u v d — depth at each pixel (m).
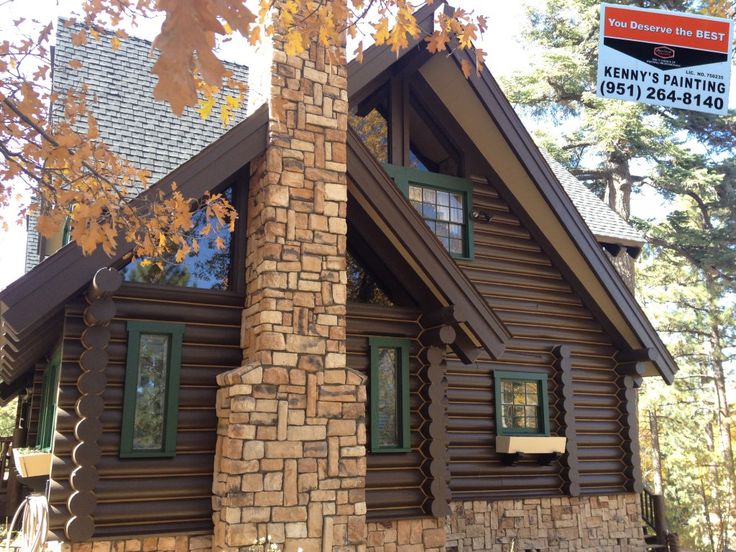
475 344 8.42
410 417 8.23
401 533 7.79
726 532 21.98
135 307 6.91
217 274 7.64
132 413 6.63
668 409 26.09
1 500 12.34
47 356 9.57
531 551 9.80
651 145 20.84
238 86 4.53
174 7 2.07
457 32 5.08
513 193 10.89
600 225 12.30
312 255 7.19
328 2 4.75
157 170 8.38
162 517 6.60
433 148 10.82
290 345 6.88
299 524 6.52
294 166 7.28
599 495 10.68
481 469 9.78
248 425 6.50
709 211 25.27
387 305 8.81
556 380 10.74
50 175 4.83
